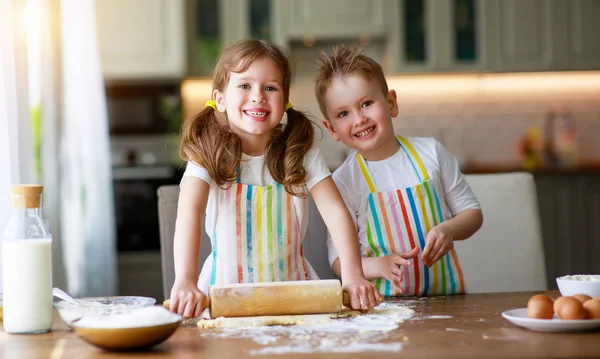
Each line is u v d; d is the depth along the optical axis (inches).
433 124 182.5
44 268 44.3
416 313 47.3
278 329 41.8
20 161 81.2
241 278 56.8
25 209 45.0
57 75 106.3
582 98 182.9
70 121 111.7
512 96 182.7
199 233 53.2
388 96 68.1
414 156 67.8
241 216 56.9
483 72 168.9
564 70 169.2
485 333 39.3
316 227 68.0
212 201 57.6
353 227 56.0
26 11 88.0
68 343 40.2
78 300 47.5
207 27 165.0
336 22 165.3
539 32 168.7
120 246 143.8
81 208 116.4
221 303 44.1
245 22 164.6
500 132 182.9
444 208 67.5
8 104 74.5
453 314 46.5
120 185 144.3
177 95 164.4
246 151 58.5
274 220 57.3
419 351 34.6
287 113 59.0
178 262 51.3
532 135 176.6
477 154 182.5
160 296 143.7
